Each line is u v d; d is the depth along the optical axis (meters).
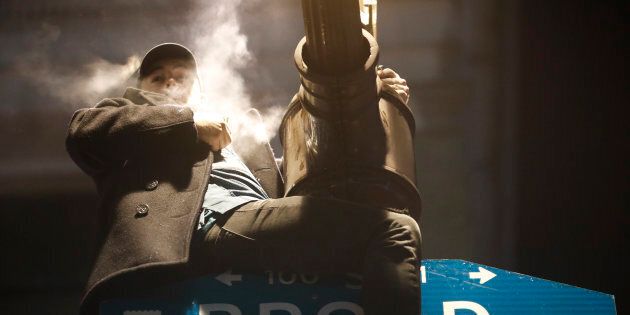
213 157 4.30
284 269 3.97
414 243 3.81
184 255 3.86
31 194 10.16
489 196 9.80
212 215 4.02
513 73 9.70
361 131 4.06
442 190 9.98
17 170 10.05
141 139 4.15
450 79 10.02
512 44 9.70
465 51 9.88
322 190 4.10
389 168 4.09
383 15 10.12
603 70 9.59
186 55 4.84
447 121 10.08
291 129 4.45
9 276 10.16
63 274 10.20
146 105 4.25
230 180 4.26
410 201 4.14
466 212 9.92
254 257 3.97
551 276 9.59
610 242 9.55
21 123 9.96
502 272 4.25
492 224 9.78
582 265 9.57
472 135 9.90
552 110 9.66
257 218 3.96
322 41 3.79
